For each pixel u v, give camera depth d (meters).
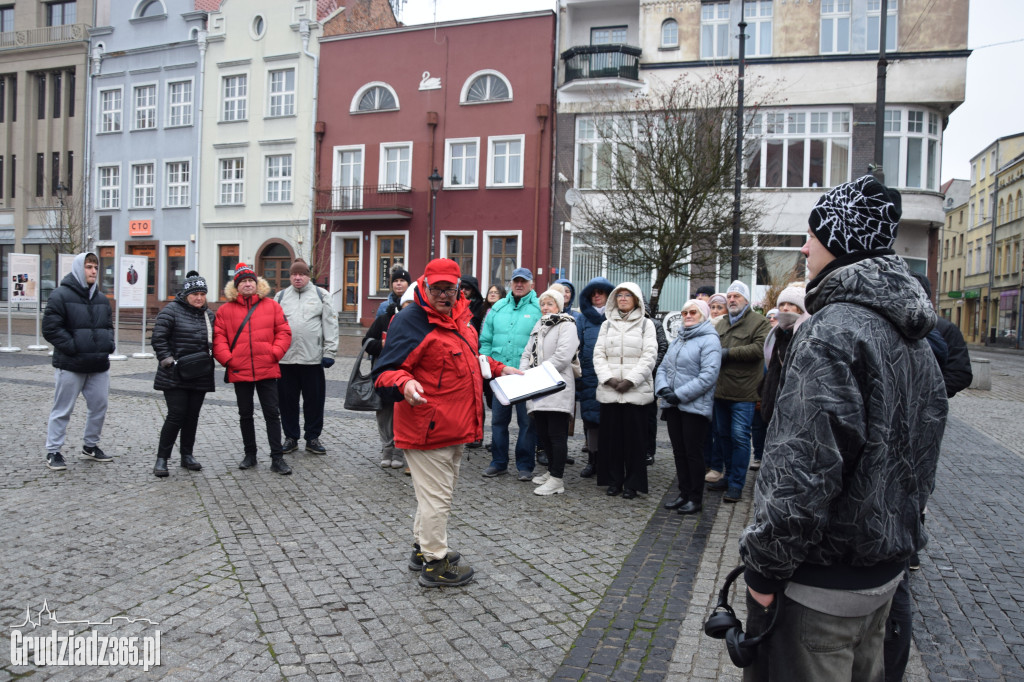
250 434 6.96
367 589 4.06
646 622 3.77
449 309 4.18
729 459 6.66
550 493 6.35
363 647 3.38
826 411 1.71
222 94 30.95
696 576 4.46
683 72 24.44
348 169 29.12
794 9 23.62
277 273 30.31
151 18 32.12
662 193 15.52
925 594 4.26
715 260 16.45
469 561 4.56
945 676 3.27
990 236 50.81
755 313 6.51
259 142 30.25
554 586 4.21
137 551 4.54
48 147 34.69
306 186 29.47
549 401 6.30
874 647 1.97
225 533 4.95
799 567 1.84
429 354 4.05
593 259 17.70
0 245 35.84
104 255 33.31
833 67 23.27
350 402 6.97
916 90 22.78
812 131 23.55
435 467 4.14
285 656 3.26
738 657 1.90
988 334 49.38
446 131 27.41
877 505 1.77
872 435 1.75
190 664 3.17
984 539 5.36
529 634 3.58
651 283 24.66
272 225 30.06
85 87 33.69
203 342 6.70
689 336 6.12
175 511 5.44
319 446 7.74
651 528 5.45
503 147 26.89
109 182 33.44
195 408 6.76
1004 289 48.22
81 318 6.71
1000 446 9.42
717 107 16.72
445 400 4.08
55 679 3.00
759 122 20.12
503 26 26.58
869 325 1.78
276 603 3.83
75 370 6.63
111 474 6.54
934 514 6.05
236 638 3.43
